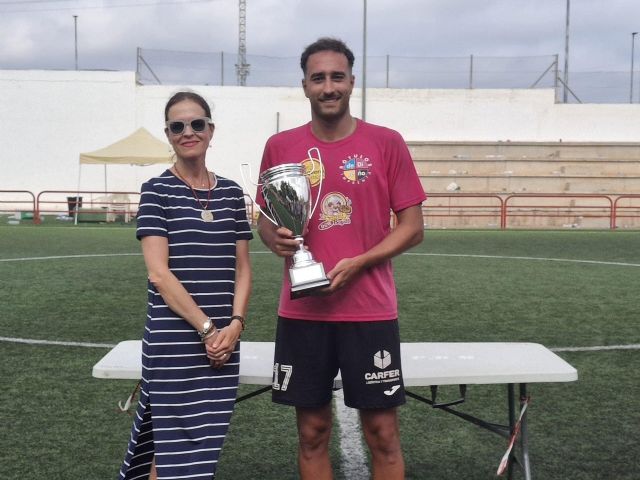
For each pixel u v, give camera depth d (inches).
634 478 139.3
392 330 109.7
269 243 113.5
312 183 109.3
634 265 463.5
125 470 107.7
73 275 397.4
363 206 108.8
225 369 108.6
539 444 156.1
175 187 107.4
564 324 276.7
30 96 1058.7
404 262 478.3
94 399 181.5
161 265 104.0
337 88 106.7
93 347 233.6
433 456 150.9
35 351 228.1
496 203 1034.7
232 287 110.5
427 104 1082.1
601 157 1048.8
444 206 979.9
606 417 172.7
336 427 166.9
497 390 194.7
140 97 1064.2
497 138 1087.0
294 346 110.7
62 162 1067.9
